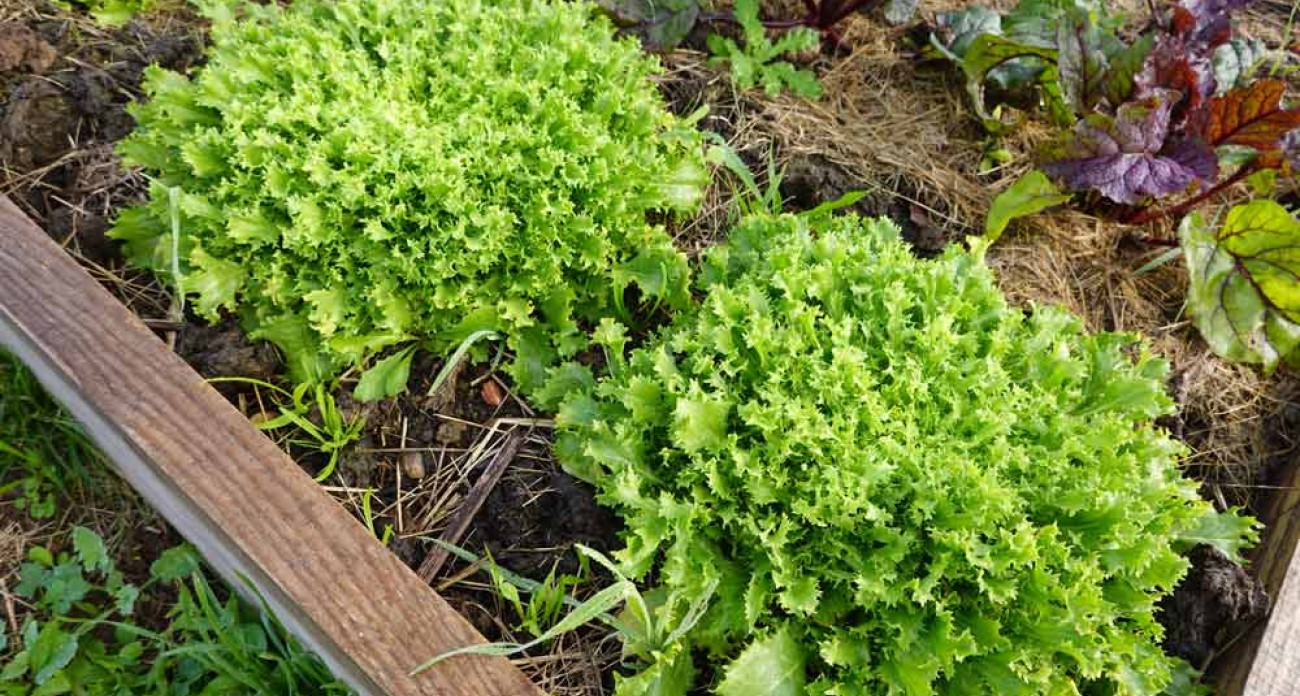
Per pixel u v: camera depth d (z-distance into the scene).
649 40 0.93
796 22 0.98
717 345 0.72
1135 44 0.87
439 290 0.76
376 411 0.78
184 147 0.75
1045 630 0.67
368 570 0.69
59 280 0.76
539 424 0.79
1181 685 0.73
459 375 0.80
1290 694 0.72
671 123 0.85
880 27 1.00
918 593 0.66
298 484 0.71
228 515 0.70
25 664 0.75
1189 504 0.78
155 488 0.76
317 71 0.78
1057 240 0.90
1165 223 0.92
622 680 0.67
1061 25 0.87
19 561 0.78
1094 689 0.71
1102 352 0.76
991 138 0.95
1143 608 0.69
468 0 0.83
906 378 0.70
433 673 0.67
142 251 0.80
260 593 0.73
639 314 0.83
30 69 0.86
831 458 0.69
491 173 0.77
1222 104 0.84
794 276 0.73
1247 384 0.86
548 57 0.80
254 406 0.78
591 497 0.75
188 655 0.76
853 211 0.88
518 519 0.76
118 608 0.77
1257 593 0.75
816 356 0.71
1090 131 0.83
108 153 0.85
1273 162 0.86
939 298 0.74
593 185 0.78
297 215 0.74
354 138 0.75
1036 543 0.67
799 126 0.93
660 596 0.70
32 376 0.81
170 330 0.79
